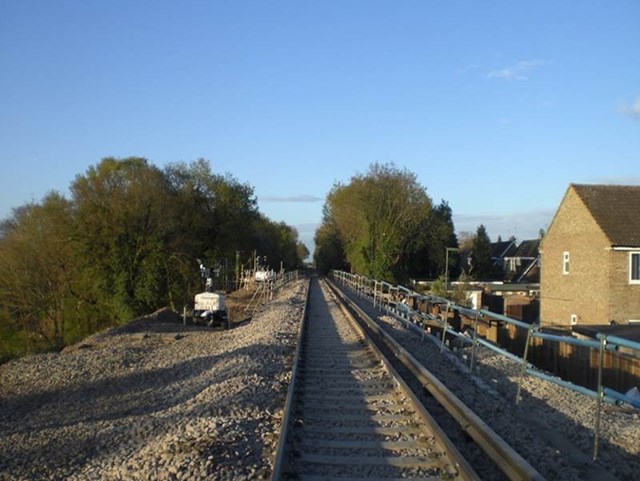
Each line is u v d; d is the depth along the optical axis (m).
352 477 6.92
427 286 58.53
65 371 19.17
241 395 10.97
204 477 6.82
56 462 10.08
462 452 7.64
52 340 41.66
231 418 9.38
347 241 73.56
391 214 63.41
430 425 8.37
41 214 43.53
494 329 22.70
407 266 66.62
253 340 20.41
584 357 17.34
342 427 8.96
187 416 10.22
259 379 12.60
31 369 19.50
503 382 11.99
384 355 15.07
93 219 43.91
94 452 10.23
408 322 22.98
